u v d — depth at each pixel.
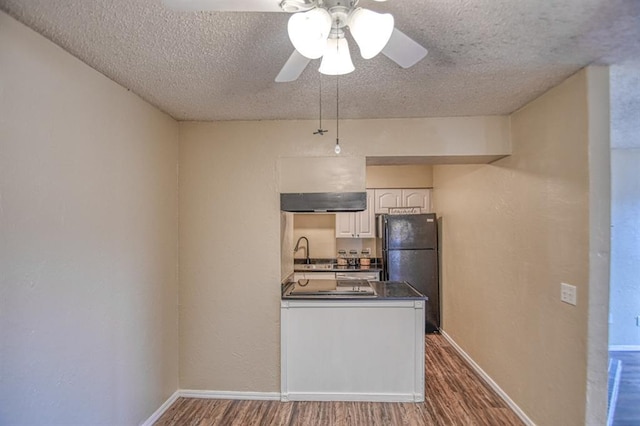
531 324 2.49
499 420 2.59
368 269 4.82
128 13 1.44
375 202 5.22
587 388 1.95
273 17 1.48
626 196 4.11
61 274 1.71
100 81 2.00
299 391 2.91
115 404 2.12
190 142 3.00
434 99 2.48
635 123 3.11
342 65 1.37
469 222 3.64
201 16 1.47
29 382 1.54
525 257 2.57
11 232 1.46
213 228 2.98
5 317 1.44
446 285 4.40
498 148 2.85
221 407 2.79
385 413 2.69
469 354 3.63
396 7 1.42
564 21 1.52
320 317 2.91
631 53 1.81
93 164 1.94
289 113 2.80
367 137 2.96
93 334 1.93
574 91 2.06
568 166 2.11
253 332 2.95
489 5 1.41
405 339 2.88
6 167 1.44
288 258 3.42
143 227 2.44
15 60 1.48
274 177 2.98
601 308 1.93
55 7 1.40
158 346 2.64
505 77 2.11
